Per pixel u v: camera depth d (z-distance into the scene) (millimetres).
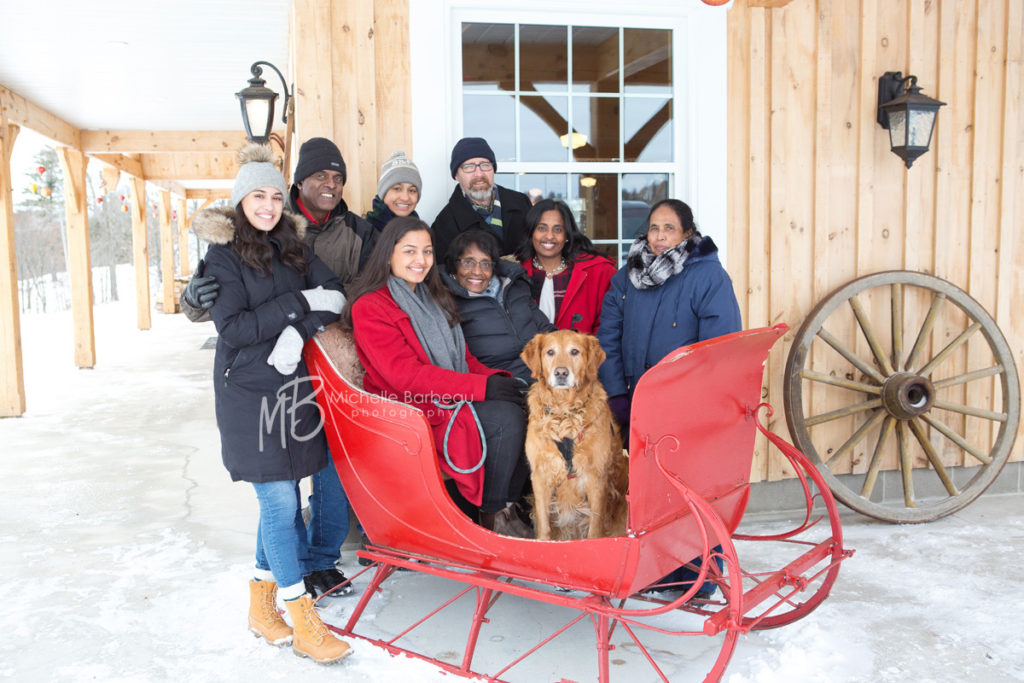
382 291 2734
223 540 3643
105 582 3111
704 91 3797
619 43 3846
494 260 3002
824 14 3883
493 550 2309
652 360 2971
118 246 38531
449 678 2328
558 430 2547
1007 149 4160
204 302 2348
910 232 4090
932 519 3850
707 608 2910
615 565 2041
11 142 7535
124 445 5715
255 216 2475
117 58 6570
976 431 4285
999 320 4254
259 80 4980
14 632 2650
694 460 2213
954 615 2762
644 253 2992
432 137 3627
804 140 3924
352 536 3551
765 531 3748
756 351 2289
